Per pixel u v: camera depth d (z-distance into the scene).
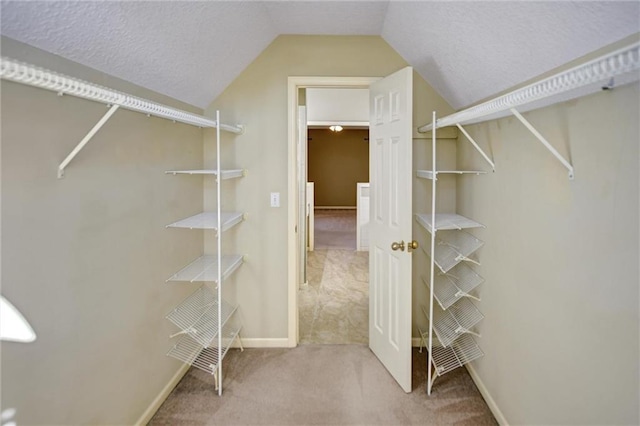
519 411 1.63
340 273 4.64
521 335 1.61
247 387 2.15
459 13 1.46
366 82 2.52
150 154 1.85
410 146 2.00
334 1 2.01
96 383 1.45
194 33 1.70
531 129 1.26
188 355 2.11
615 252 1.05
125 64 1.52
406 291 2.06
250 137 2.56
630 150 0.99
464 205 2.38
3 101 1.04
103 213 1.48
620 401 1.04
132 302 1.71
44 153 1.18
